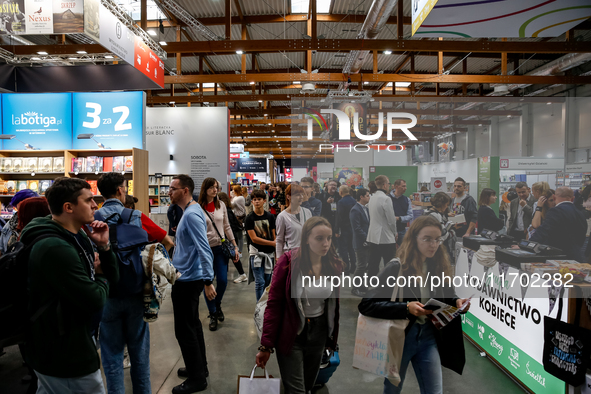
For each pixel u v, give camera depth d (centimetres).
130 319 194
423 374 151
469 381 235
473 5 273
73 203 142
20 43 729
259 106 1659
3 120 622
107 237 151
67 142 622
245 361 275
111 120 625
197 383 231
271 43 699
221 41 701
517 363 231
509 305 239
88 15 412
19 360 282
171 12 771
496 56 1029
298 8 806
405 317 127
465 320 304
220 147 873
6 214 559
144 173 611
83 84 680
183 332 228
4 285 127
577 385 177
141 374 197
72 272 130
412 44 699
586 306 180
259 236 347
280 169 3316
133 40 538
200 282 232
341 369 218
